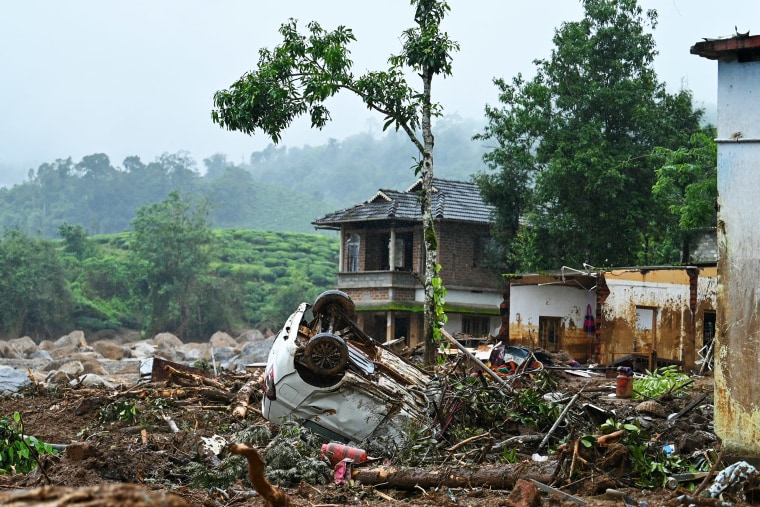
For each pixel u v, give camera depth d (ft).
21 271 254.27
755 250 30.12
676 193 114.62
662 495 28.14
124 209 621.72
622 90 113.80
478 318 137.08
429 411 39.52
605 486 28.78
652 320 83.05
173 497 11.19
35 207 625.82
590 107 115.44
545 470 29.96
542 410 38.83
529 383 50.60
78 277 291.17
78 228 328.70
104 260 304.50
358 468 32.60
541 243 117.19
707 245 121.29
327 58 65.57
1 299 250.78
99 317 274.57
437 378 44.42
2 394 60.59
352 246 143.33
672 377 64.23
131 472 31.96
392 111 68.28
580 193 112.47
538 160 116.16
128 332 274.77
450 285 133.80
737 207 30.45
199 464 32.91
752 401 29.81
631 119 114.32
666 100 118.93
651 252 132.26
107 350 172.14
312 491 30.42
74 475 30.58
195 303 267.39
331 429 38.42
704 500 26.00
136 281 280.51
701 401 44.37
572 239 115.24
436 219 131.75
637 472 29.86
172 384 60.64
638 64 117.91
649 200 112.78
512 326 94.02
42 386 61.82
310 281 311.47
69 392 59.93
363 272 134.92
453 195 141.59
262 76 66.80
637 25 118.32
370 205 142.00
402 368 44.86
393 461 35.60
